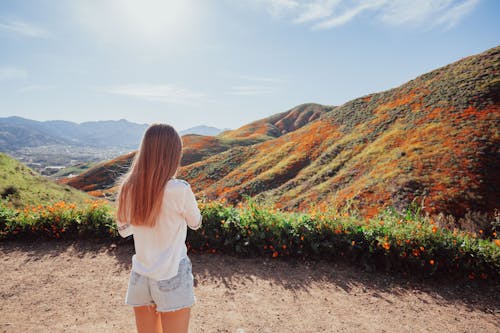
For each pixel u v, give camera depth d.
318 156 46.06
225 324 3.65
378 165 32.06
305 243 5.75
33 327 3.54
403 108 44.00
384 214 6.48
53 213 6.83
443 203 22.59
